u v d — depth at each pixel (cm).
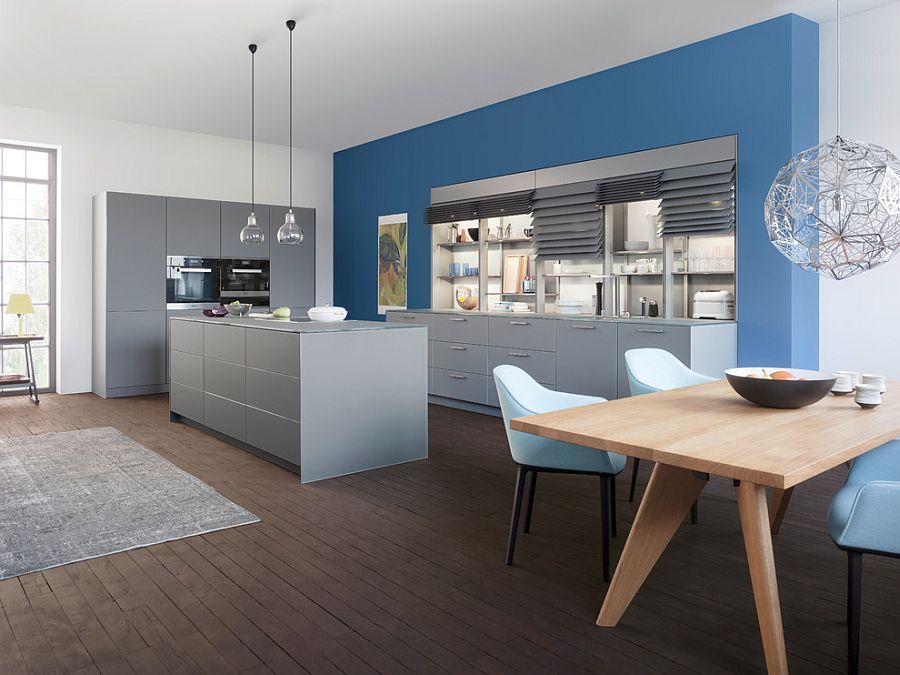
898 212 261
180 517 332
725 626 226
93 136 718
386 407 427
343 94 627
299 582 260
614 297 592
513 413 269
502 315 589
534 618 231
